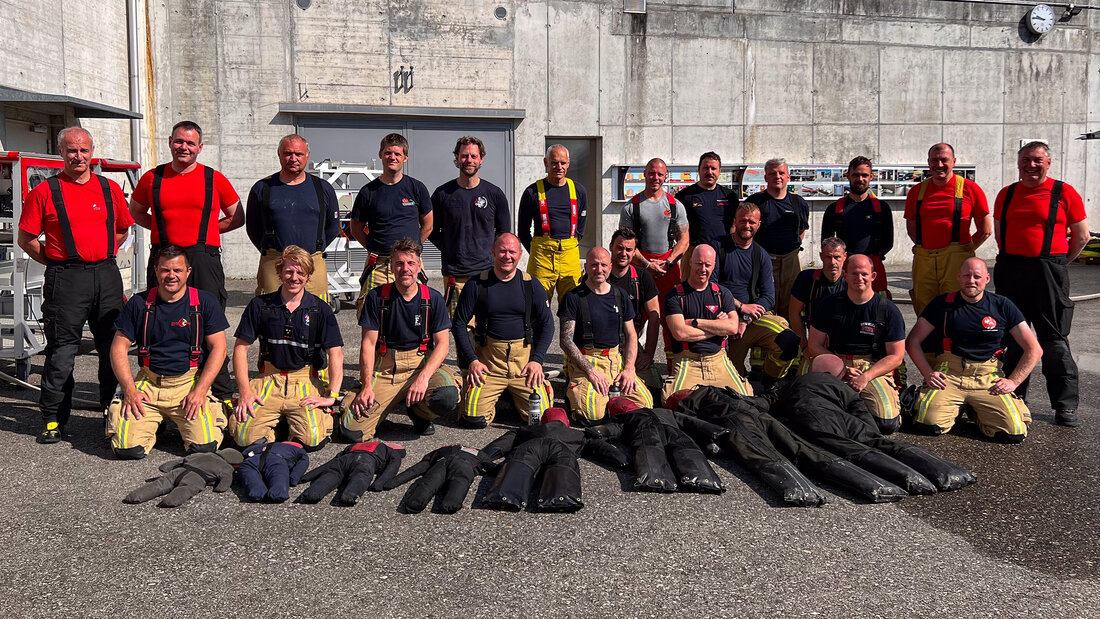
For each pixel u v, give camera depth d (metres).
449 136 14.32
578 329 5.23
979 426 5.10
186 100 13.28
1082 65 16.33
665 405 5.30
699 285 5.52
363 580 3.04
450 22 14.05
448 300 5.86
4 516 3.62
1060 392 5.27
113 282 4.96
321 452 4.63
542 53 14.48
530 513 3.69
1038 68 16.17
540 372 5.04
